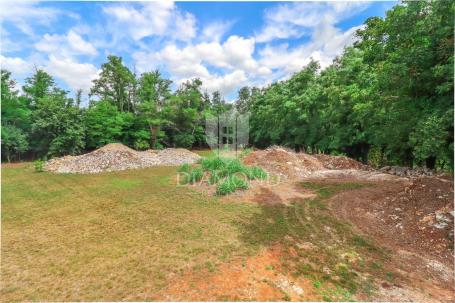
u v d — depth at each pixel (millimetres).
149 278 3297
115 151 15086
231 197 7348
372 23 7582
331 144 15578
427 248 4145
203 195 7676
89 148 25625
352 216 5719
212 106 39812
